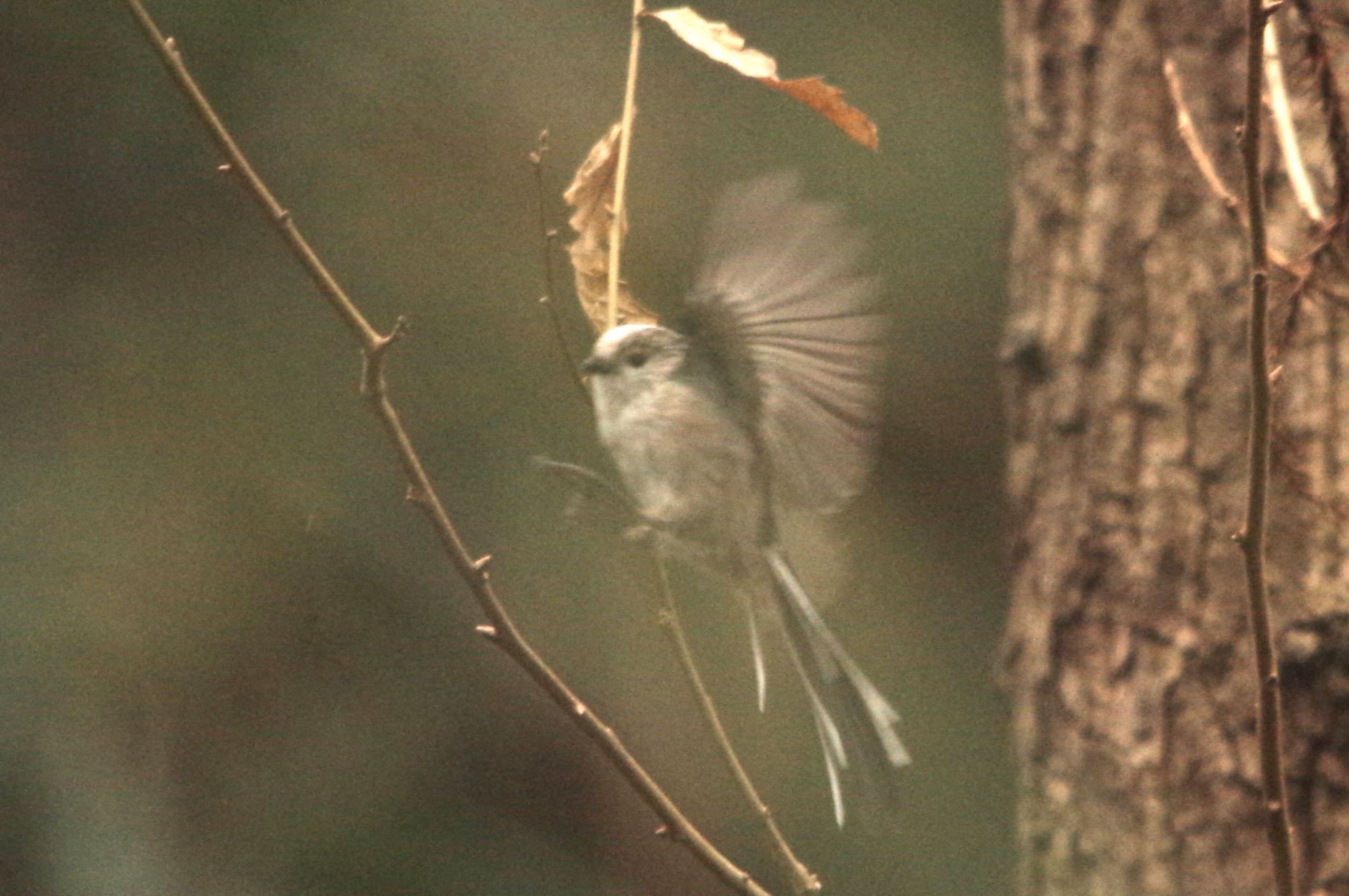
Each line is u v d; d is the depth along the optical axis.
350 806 11.97
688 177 13.56
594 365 5.50
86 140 12.43
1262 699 4.13
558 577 12.71
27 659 11.23
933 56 14.08
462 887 12.05
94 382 12.11
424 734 12.36
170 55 4.45
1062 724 6.48
